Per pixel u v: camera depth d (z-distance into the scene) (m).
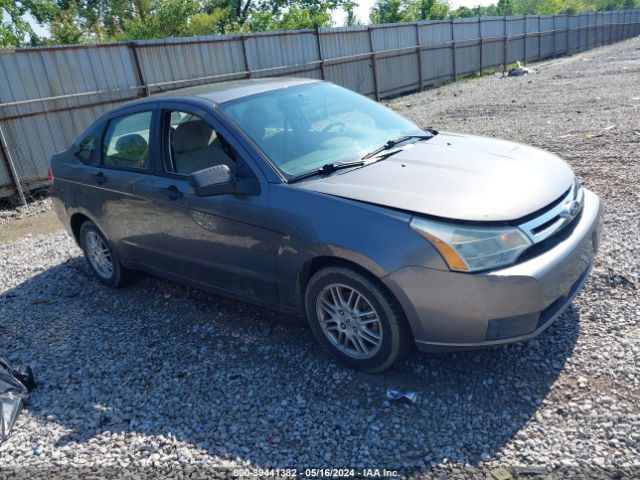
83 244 5.18
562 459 2.53
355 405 3.08
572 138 8.78
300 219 3.20
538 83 18.91
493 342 2.89
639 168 6.60
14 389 3.47
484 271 2.79
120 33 28.88
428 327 2.93
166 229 4.09
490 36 27.58
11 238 7.52
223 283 3.89
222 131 3.69
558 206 3.14
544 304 2.87
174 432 3.04
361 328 3.21
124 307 4.69
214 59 13.96
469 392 3.06
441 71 24.03
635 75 17.36
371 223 2.96
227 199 3.56
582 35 39.75
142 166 4.26
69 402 3.43
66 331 4.39
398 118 4.50
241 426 3.03
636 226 4.96
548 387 3.01
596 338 3.38
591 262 3.35
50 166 5.27
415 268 2.85
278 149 3.60
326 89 4.47
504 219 2.85
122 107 4.62
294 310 3.54
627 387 2.92
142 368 3.72
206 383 3.46
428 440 2.76
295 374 3.43
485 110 13.54
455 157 3.59
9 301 5.13
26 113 9.68
